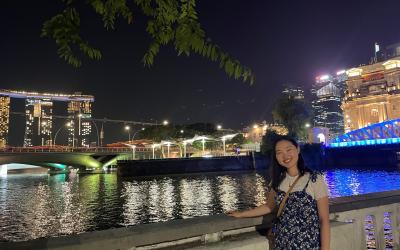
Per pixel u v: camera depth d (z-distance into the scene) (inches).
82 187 2541.8
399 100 7091.5
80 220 1284.4
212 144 5029.5
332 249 186.9
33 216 1369.3
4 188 2667.3
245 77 135.5
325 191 148.2
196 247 161.0
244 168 3932.1
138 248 153.0
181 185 2432.3
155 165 3474.4
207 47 135.5
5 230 1131.9
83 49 141.0
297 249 142.8
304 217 145.3
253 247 168.1
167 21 144.9
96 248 142.0
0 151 4217.5
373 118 7406.5
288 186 152.9
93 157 4975.4
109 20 147.3
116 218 1312.7
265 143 4060.0
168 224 167.6
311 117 4630.9
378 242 223.9
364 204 223.8
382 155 4340.6
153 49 146.2
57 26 133.8
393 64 7372.1
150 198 1806.1
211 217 179.3
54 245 139.0
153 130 4579.2
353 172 3422.7
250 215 169.8
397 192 262.8
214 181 2682.1
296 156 154.6
